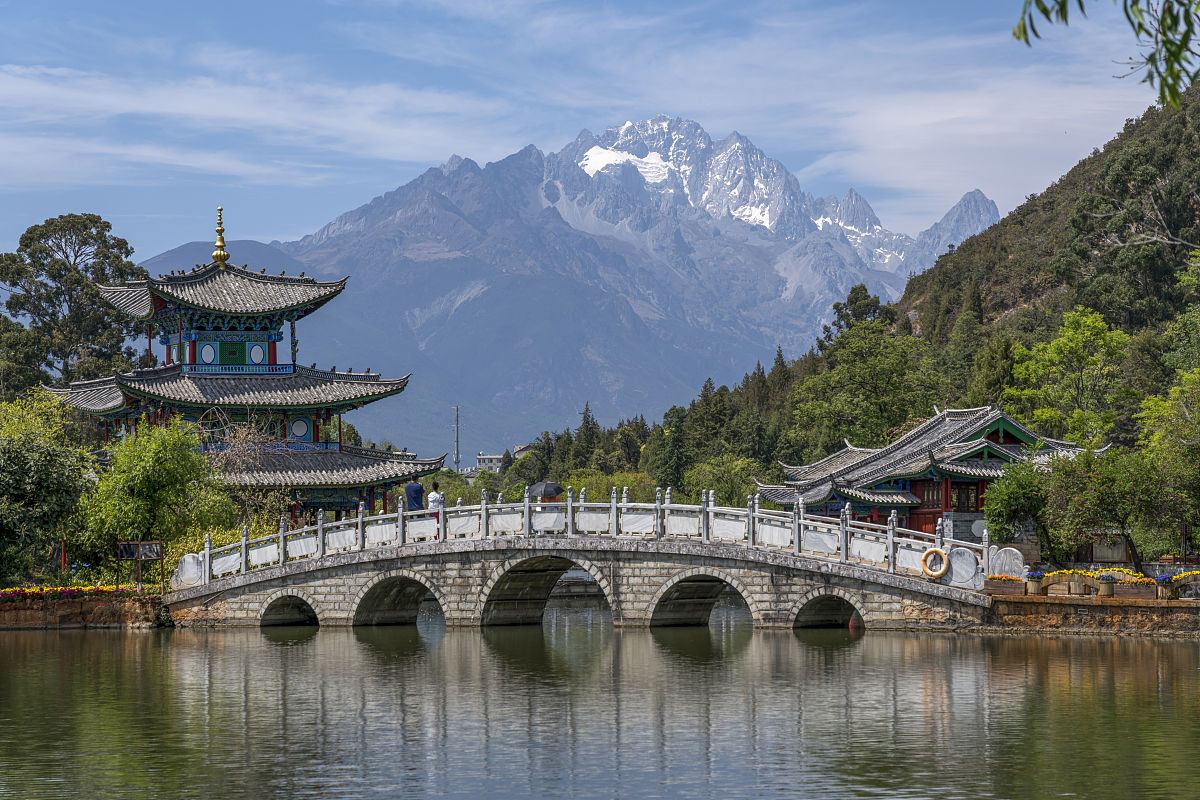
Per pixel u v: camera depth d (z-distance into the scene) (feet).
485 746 91.97
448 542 171.83
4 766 85.97
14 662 140.67
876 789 77.56
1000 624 146.72
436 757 88.38
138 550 186.50
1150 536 213.87
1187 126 466.29
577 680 123.75
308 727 99.76
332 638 166.40
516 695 114.83
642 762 86.07
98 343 425.28
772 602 154.61
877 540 150.92
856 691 112.16
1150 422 211.00
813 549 153.58
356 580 177.27
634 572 163.12
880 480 214.69
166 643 160.76
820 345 572.92
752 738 93.25
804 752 88.07
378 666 135.95
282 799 77.00
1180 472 184.03
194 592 182.60
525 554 168.04
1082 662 125.90
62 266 423.64
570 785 80.02
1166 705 102.83
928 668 123.75
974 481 212.23
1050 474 191.52
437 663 138.31
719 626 179.93
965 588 147.84
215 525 206.59
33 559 215.10
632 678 124.26
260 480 240.94
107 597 182.19
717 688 116.57
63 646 157.28
